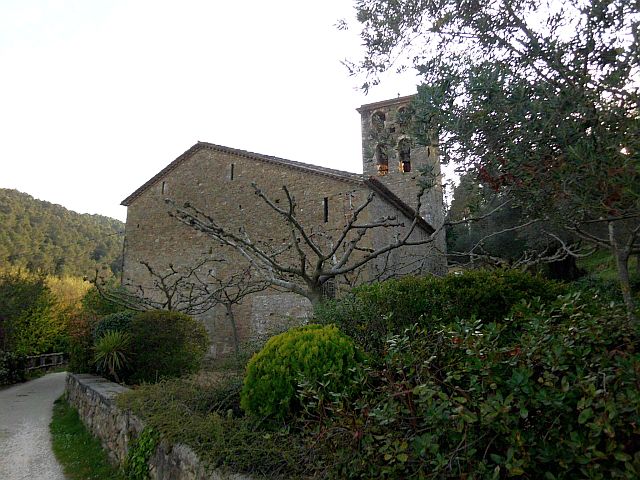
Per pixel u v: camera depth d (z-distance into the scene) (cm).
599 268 1530
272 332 761
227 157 2022
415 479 246
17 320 1842
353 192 1578
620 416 196
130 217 2227
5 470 641
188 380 661
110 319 1092
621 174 267
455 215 698
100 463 641
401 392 261
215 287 1819
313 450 320
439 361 296
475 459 231
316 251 746
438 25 407
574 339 250
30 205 5341
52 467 654
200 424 436
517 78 357
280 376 438
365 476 270
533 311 314
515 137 334
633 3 307
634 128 260
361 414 282
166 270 2047
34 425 965
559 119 316
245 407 457
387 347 345
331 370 411
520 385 220
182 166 2145
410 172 2055
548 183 321
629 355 218
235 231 1872
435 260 1764
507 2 379
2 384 1686
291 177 1811
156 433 484
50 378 1945
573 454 202
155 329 1046
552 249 1362
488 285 581
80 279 3975
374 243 1515
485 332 277
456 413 228
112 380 1038
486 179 358
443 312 573
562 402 214
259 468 334
